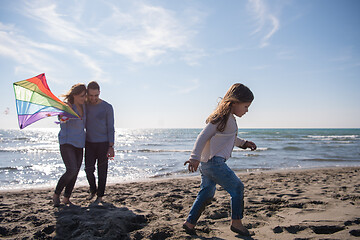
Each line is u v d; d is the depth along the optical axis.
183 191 5.16
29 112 3.18
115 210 3.40
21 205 3.89
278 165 11.34
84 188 5.75
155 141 36.16
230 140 2.39
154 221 3.04
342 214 3.04
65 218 3.00
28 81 3.16
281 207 3.60
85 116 3.77
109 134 3.90
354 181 6.63
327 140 35.50
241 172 9.26
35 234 2.55
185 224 2.50
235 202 2.43
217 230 2.64
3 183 7.15
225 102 2.37
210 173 2.38
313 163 12.09
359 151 18.25
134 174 8.87
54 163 11.72
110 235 2.44
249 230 2.62
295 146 23.28
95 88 3.69
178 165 11.11
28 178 7.98
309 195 4.35
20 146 23.97
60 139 3.61
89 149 3.89
